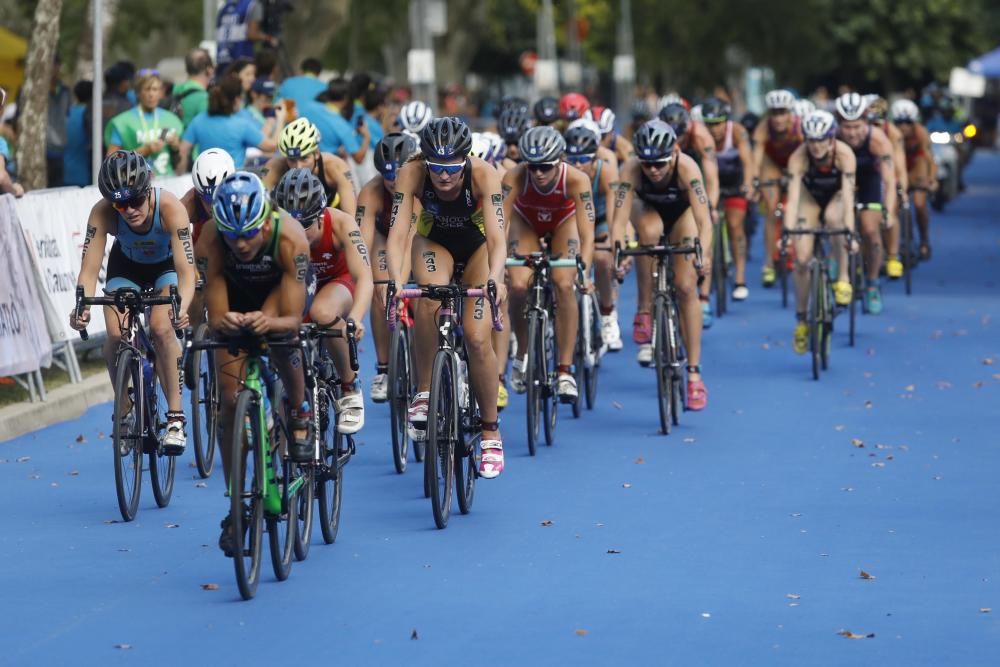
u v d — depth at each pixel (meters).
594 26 187.00
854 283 46.91
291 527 22.66
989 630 19.91
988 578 22.39
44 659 19.00
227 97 43.19
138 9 113.75
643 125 33.69
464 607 21.06
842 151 41.50
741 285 55.91
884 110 54.50
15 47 67.50
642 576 22.59
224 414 22.02
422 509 27.17
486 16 148.50
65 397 36.19
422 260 27.14
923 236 69.69
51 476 29.94
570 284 32.91
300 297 21.73
